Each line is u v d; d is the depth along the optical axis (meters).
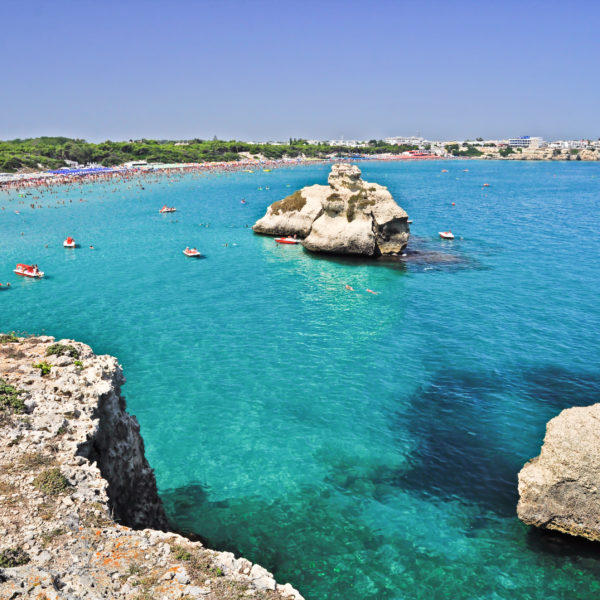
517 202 129.25
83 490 14.40
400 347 40.09
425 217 103.62
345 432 28.78
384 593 18.25
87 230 93.12
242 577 12.34
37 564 11.79
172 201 134.62
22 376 18.92
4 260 70.25
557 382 34.06
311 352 39.31
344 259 68.50
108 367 20.17
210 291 55.47
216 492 23.80
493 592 18.30
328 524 21.73
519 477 21.41
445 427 29.14
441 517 22.12
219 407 31.39
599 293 52.88
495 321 45.38
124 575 11.95
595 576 18.94
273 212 85.31
